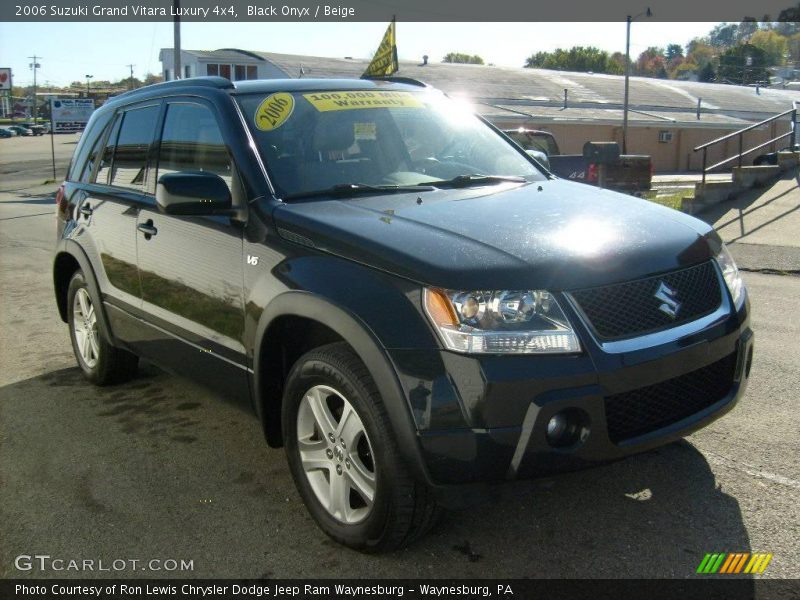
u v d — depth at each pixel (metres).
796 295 7.52
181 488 3.78
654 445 2.90
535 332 2.70
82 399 5.08
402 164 3.99
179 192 3.39
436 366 2.69
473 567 3.02
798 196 12.54
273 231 3.35
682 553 3.04
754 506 3.36
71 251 5.08
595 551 3.08
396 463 2.81
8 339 6.66
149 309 4.27
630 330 2.86
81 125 39.09
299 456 3.29
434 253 2.85
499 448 2.66
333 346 3.05
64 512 3.58
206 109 4.01
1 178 33.66
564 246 2.95
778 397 4.63
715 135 44.06
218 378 3.76
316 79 4.40
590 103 42.47
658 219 3.40
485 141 4.46
